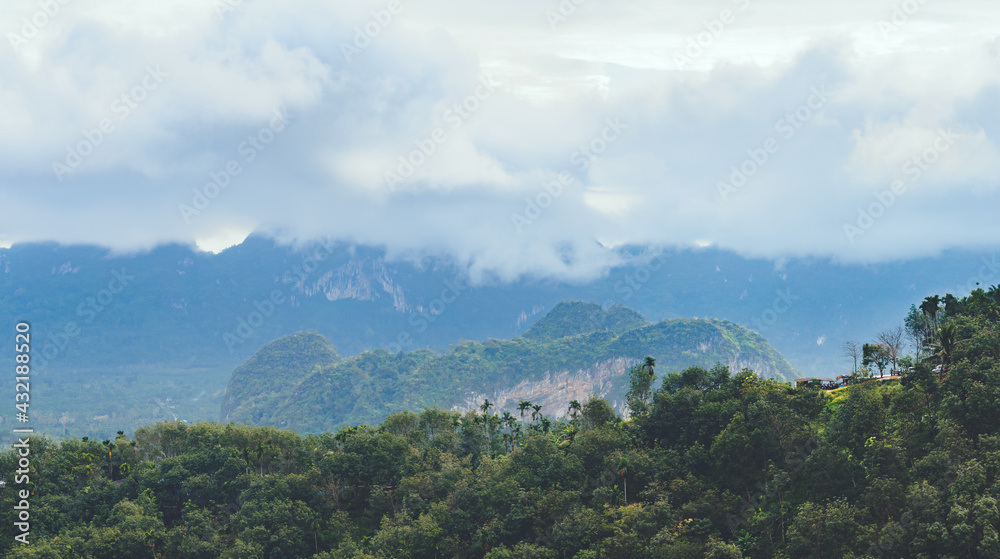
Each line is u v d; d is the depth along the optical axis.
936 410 171.50
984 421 158.62
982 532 132.75
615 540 175.12
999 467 142.25
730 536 178.38
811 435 184.38
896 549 142.38
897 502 151.75
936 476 150.38
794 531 157.75
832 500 166.50
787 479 180.50
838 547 151.62
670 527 179.38
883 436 170.75
